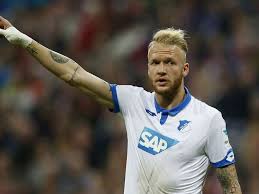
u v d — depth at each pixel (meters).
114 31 60.03
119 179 44.81
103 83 23.47
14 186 47.97
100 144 48.31
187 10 58.97
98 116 50.72
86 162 47.47
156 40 22.52
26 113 52.53
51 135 50.50
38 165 48.50
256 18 58.97
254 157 45.28
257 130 46.62
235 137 47.59
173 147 22.22
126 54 56.84
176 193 22.25
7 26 23.55
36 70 56.44
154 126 22.64
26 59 57.91
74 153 47.16
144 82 52.88
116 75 53.66
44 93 54.00
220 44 55.75
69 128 49.72
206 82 51.84
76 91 52.47
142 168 22.44
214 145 22.42
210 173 43.12
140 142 22.61
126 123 23.22
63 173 46.12
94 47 58.91
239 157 45.91
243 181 44.53
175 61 22.34
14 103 53.97
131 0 61.50
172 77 22.34
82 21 60.56
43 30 61.09
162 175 22.22
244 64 53.69
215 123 22.44
